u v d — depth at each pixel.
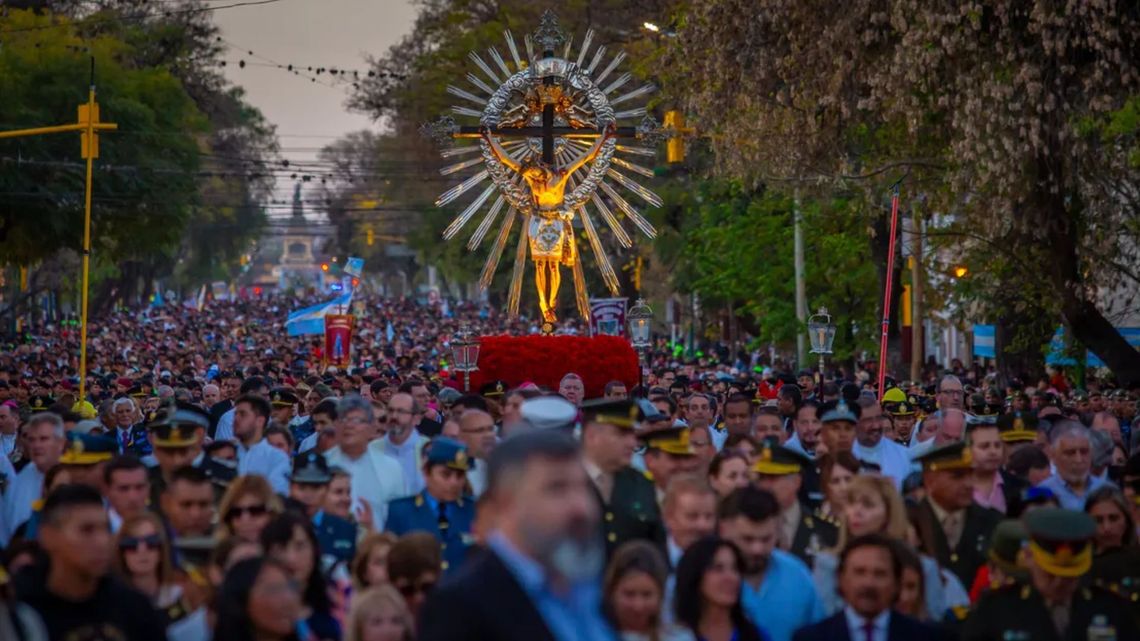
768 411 24.72
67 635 11.80
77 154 72.62
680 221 77.50
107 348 81.12
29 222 70.62
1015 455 20.14
